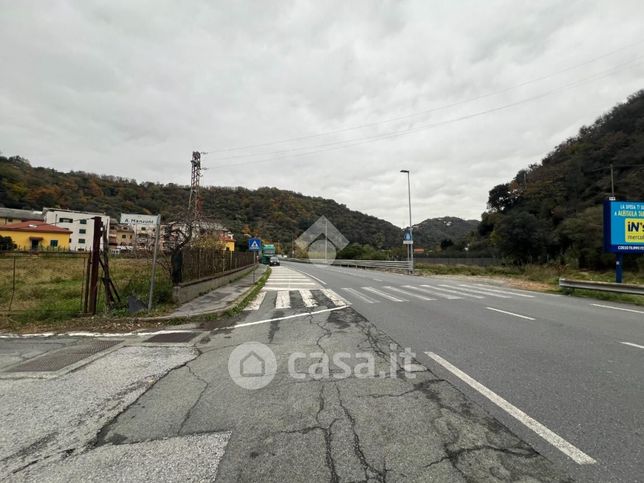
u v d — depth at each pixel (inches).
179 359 196.7
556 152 2481.5
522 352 202.1
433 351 204.8
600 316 316.5
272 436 111.6
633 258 1040.2
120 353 209.5
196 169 1219.2
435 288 570.3
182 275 385.4
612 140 1744.6
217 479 90.6
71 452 104.2
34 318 304.0
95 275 320.8
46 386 156.5
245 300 414.9
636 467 95.0
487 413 126.3
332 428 116.3
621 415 125.0
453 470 93.5
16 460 100.3
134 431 116.0
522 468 94.3
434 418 122.6
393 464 96.3
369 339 234.8
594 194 1604.3
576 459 98.6
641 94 1948.8
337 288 575.5
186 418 124.7
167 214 669.9
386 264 1157.7
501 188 2316.7
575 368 174.2
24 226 2094.0
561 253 1284.4
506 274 936.3
